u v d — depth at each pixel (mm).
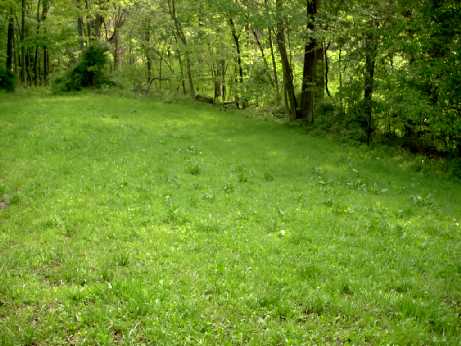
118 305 7414
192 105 37094
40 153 18922
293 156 22281
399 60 26984
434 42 22312
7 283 8117
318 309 7852
